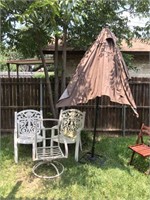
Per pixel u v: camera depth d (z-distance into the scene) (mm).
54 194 3664
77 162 4758
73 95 4371
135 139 6277
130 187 3881
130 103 4250
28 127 5086
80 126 4859
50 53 8602
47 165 4578
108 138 6434
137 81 6645
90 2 5348
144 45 9305
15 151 4707
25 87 6594
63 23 5000
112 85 4125
